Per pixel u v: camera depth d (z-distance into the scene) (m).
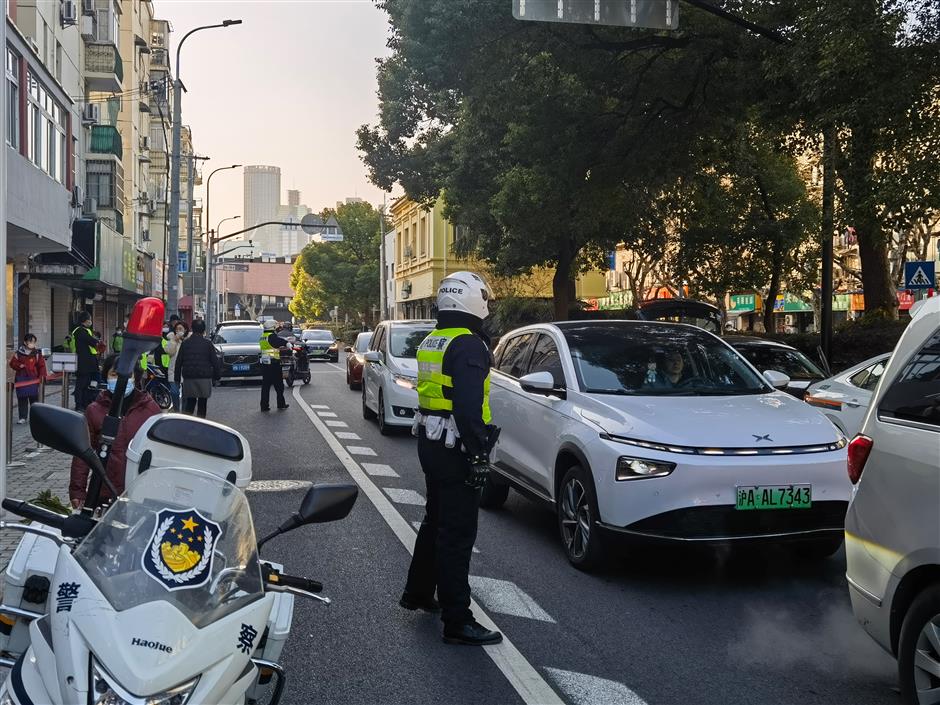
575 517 7.18
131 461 4.03
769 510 6.34
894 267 37.25
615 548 6.84
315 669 5.06
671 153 18.34
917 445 4.21
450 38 15.48
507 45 15.86
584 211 19.94
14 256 21.95
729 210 25.39
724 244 25.89
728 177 26.05
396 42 23.66
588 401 7.37
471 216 28.25
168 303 31.03
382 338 17.16
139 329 4.72
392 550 7.79
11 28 16.45
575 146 18.06
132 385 5.80
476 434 5.27
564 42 15.81
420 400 5.62
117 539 3.24
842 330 19.42
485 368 5.39
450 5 15.03
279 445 14.56
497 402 9.02
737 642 5.52
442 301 5.59
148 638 2.77
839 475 6.48
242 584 3.29
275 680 3.63
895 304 19.45
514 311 38.28
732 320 61.25
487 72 16.36
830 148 14.30
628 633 5.68
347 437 15.60
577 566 7.09
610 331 8.45
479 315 5.59
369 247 83.62
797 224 24.91
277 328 20.97
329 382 31.05
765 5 14.49
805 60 12.84
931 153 12.55
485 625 5.81
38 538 3.81
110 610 2.89
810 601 6.35
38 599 3.57
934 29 12.16
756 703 4.62
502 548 7.83
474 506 5.52
